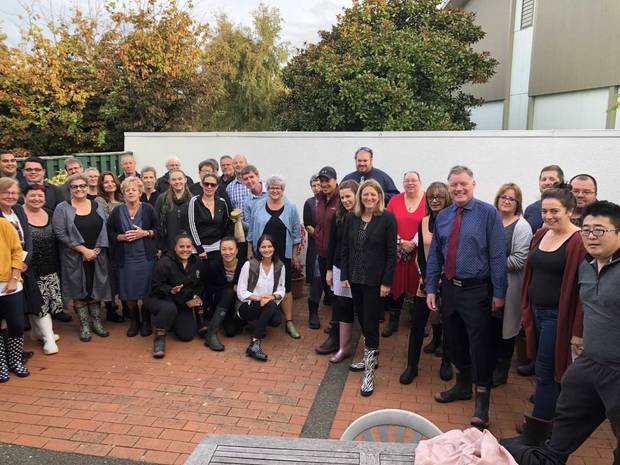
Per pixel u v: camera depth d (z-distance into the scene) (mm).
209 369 4492
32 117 10172
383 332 5355
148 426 3539
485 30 13641
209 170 6109
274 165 7680
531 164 6488
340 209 4414
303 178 7562
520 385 4277
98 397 3951
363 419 2207
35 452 3223
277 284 5008
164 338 4848
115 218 5062
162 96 10688
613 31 8430
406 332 5461
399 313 5379
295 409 3807
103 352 4848
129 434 3434
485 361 3584
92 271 5090
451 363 4320
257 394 4035
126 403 3861
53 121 10469
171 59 10750
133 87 10320
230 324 5273
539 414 3152
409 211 4902
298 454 1959
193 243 5203
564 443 2471
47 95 10352
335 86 10164
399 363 4672
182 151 8203
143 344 5062
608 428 3592
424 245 4277
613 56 8430
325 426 3574
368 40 10039
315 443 2033
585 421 2428
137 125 10484
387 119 9633
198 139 8086
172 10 11023
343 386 4203
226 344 5078
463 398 3973
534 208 4527
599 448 3342
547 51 10547
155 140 8297
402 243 4832
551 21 10359
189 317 5156
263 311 4832
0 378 4172
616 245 2316
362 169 5453
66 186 5629
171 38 10797
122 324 5633
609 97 8586
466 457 1795
